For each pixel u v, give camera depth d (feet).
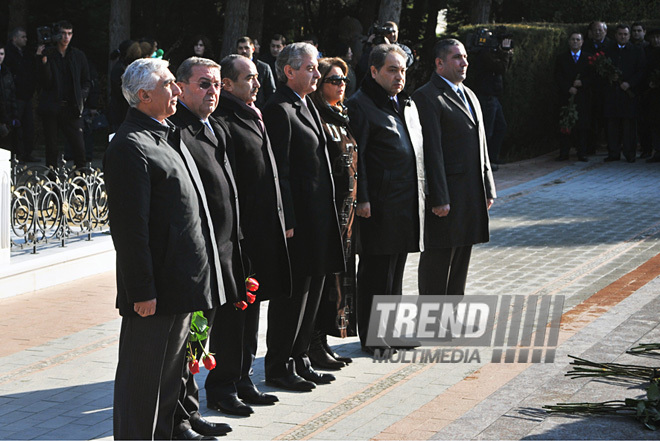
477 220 21.43
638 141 60.23
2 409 16.78
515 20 93.86
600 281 26.45
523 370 18.43
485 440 14.58
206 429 15.39
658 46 51.19
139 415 13.61
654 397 15.48
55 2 82.64
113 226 13.15
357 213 19.57
